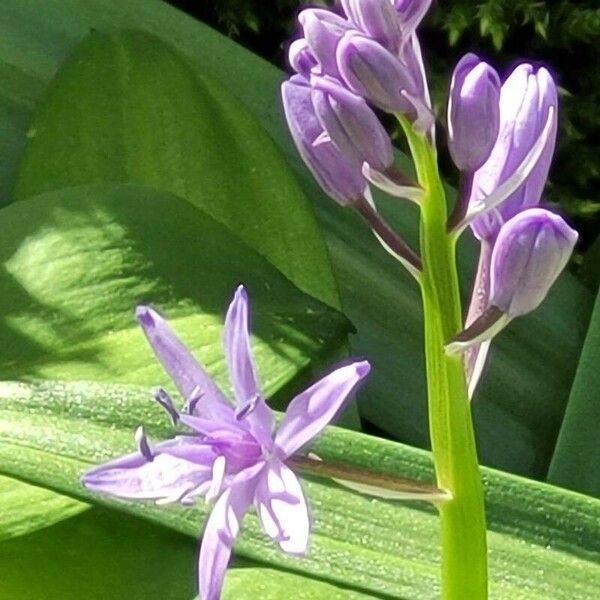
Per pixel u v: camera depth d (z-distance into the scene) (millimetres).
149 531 214
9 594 208
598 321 242
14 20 284
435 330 132
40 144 271
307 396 118
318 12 125
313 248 260
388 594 187
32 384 209
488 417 263
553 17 290
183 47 285
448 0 288
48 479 195
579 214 301
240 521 117
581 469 234
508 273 121
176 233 245
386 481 133
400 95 119
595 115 300
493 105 121
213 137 271
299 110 125
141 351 225
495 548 193
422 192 125
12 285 236
